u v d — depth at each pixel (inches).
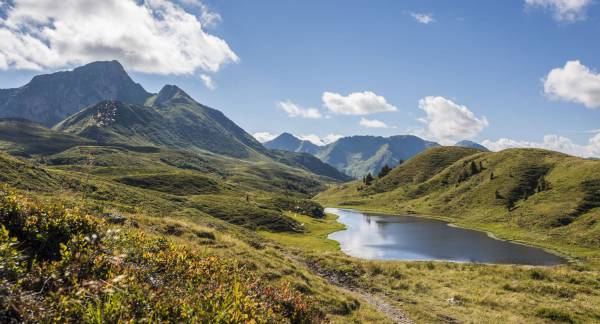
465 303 1018.1
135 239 537.0
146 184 4980.3
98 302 264.2
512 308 981.2
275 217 4264.3
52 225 419.5
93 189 2498.8
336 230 4520.2
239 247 1075.9
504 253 3307.1
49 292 271.4
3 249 284.0
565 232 4156.0
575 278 1310.3
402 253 3132.4
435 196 7736.2
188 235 1083.3
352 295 973.2
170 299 329.1
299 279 905.5
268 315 376.5
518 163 7332.7
